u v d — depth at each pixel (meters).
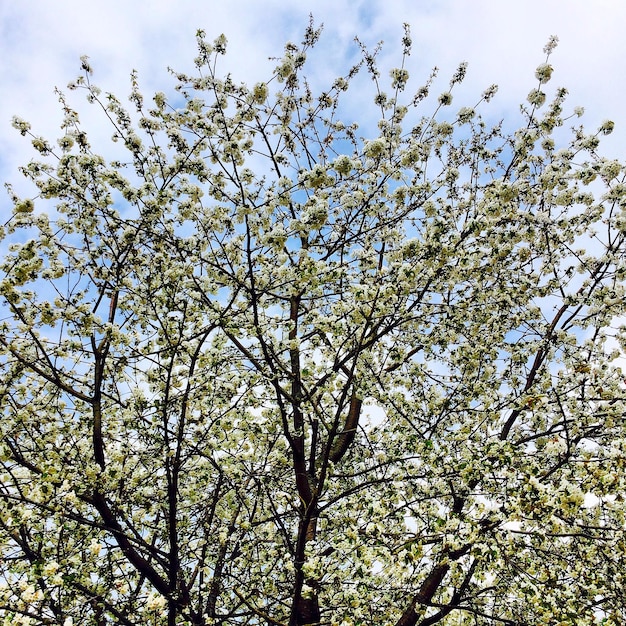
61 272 7.03
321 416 7.36
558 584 5.93
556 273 8.85
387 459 7.20
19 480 6.61
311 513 6.42
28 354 7.16
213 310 7.35
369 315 6.41
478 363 8.52
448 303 8.64
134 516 7.23
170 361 7.55
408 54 8.16
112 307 7.68
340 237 7.89
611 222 8.41
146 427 7.14
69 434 7.27
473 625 7.44
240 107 7.40
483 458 6.04
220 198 7.38
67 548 6.84
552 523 5.65
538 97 8.20
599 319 8.40
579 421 7.11
